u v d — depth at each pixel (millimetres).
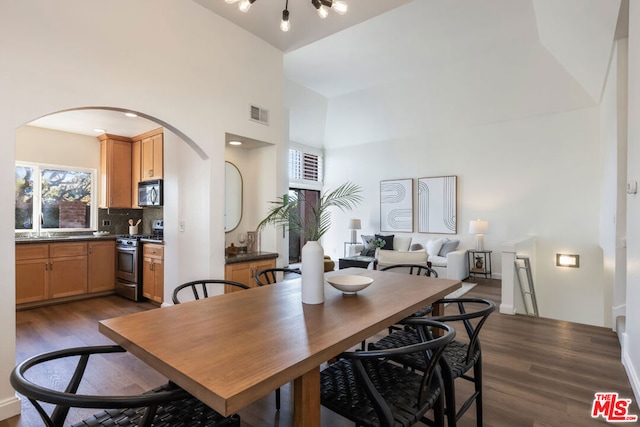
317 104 7484
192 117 2971
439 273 5941
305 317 1480
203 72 3055
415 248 6930
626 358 2523
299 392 1129
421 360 1660
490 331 3424
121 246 4688
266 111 3668
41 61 2139
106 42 2439
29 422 1951
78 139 5082
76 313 3930
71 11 2270
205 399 887
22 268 4035
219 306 1664
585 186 5602
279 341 1204
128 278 4559
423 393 1261
